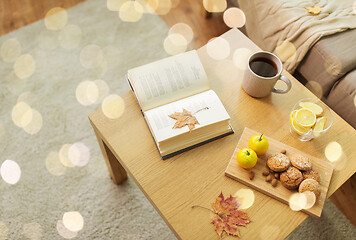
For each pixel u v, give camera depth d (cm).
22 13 220
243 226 126
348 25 168
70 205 174
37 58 207
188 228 125
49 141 187
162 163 134
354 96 161
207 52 153
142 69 140
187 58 142
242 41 156
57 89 199
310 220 172
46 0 225
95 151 185
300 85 148
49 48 211
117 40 215
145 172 133
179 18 225
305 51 169
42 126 190
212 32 221
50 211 172
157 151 136
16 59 207
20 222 170
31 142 186
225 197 130
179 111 136
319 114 139
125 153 135
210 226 126
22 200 174
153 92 138
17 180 178
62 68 205
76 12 222
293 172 128
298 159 130
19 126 189
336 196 178
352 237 170
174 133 133
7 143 185
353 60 161
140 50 212
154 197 129
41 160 182
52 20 219
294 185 128
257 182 131
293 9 173
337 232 171
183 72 140
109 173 180
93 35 216
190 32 220
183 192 130
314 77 173
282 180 129
